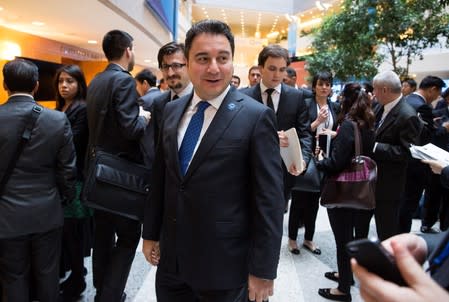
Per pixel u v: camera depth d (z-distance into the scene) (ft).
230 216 3.92
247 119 3.98
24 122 5.72
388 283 1.57
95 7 15.20
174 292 4.50
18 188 5.73
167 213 4.25
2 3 14.58
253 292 3.92
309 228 10.41
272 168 3.96
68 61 34.32
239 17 76.18
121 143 6.61
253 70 13.26
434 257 1.97
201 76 3.98
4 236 5.67
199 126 4.18
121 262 6.64
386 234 7.93
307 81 29.43
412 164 10.94
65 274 8.66
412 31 19.02
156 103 7.04
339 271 7.72
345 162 7.04
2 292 6.51
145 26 21.84
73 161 6.36
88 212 7.54
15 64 5.74
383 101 8.07
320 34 25.46
